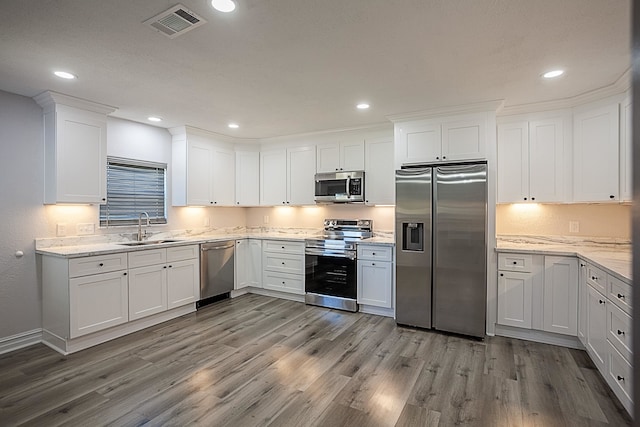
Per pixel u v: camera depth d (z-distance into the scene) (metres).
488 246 3.41
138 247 3.51
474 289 3.37
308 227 5.23
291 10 1.87
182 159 4.50
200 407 2.21
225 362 2.83
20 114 3.18
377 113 3.77
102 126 3.54
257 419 2.10
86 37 2.14
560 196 3.38
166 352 3.02
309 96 3.21
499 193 3.63
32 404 2.24
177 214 4.65
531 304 3.25
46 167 3.31
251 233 5.71
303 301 4.64
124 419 2.09
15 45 2.23
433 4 1.82
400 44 2.24
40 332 3.28
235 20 1.96
